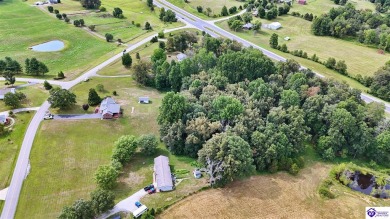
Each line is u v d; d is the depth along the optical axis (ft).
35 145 321.32
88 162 304.09
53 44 572.51
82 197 265.34
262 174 303.89
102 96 413.59
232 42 503.20
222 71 416.26
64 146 322.55
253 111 337.31
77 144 326.85
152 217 243.81
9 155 306.55
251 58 410.31
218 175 276.41
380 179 304.91
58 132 341.41
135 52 548.72
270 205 267.59
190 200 266.57
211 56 437.17
